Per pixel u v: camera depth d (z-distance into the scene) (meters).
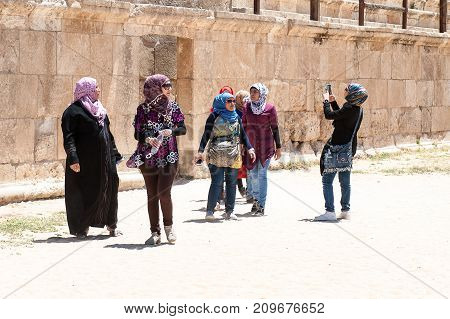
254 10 40.81
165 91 22.95
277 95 42.22
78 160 23.88
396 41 50.69
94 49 33.22
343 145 27.27
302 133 44.06
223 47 38.91
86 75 32.97
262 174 28.34
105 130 24.34
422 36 52.53
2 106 29.80
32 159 31.08
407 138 52.75
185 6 37.78
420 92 53.78
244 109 28.55
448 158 48.66
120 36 34.22
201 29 37.59
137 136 23.14
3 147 29.89
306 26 42.97
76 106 24.22
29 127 30.88
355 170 42.16
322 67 45.09
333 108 27.94
